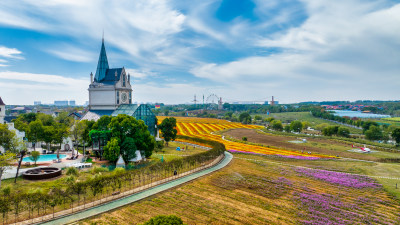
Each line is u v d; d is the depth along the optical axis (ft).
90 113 327.67
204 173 176.35
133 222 100.27
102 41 347.77
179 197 128.88
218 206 118.32
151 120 327.67
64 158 216.33
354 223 104.01
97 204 116.78
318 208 118.62
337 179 164.35
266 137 412.98
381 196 136.56
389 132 421.59
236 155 250.37
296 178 168.66
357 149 307.99
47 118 292.81
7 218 99.76
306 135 431.02
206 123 618.03
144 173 154.51
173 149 287.69
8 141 176.35
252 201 125.59
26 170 162.81
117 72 341.62
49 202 106.42
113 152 188.44
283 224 101.55
